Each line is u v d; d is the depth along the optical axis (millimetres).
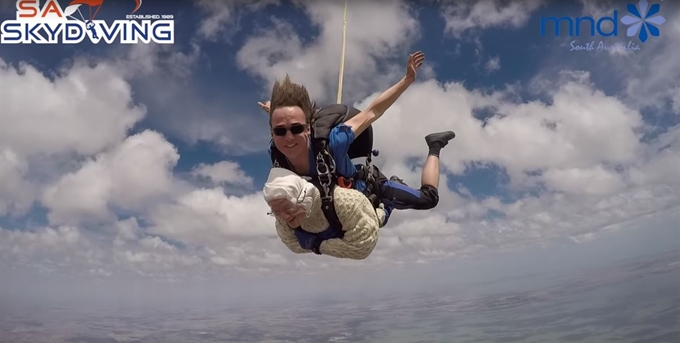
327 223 2225
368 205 2230
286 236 2441
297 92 2096
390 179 2982
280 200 1851
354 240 2203
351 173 2457
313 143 2191
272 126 2088
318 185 2203
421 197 2883
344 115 2398
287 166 2279
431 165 3055
